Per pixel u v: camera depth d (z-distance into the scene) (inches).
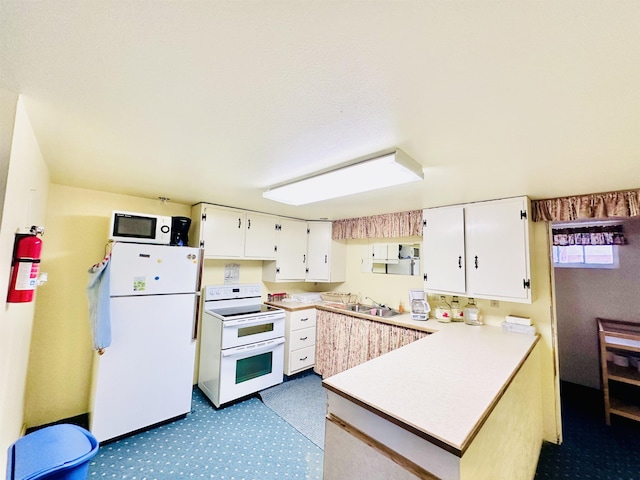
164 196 109.3
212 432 93.0
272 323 127.3
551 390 95.0
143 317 92.7
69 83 38.1
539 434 90.3
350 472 45.9
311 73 35.3
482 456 42.0
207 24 28.1
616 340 111.7
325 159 64.2
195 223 122.2
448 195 93.4
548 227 97.0
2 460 52.4
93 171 78.0
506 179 74.4
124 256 90.2
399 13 26.4
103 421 84.5
